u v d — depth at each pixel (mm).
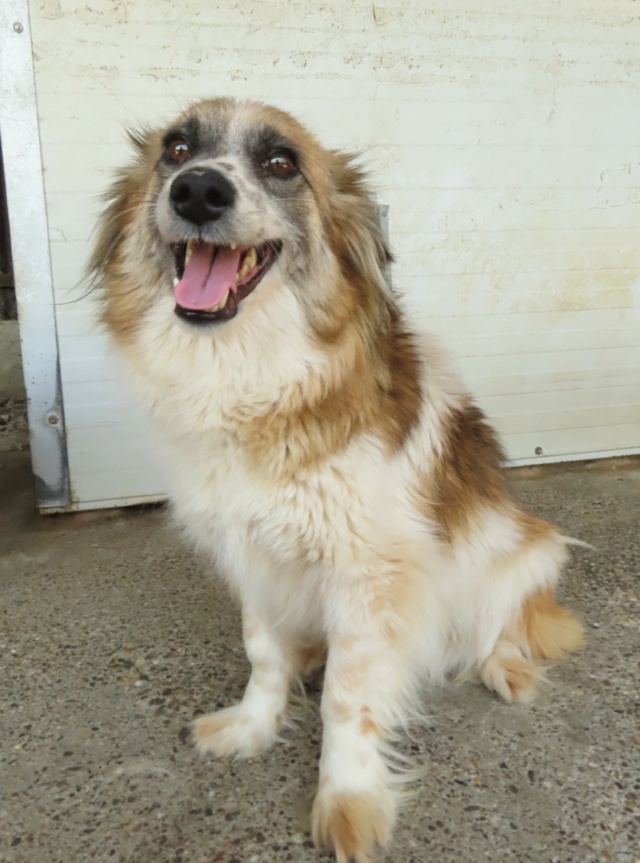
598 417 1092
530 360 1040
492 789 474
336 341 460
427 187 940
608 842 432
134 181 530
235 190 438
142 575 781
